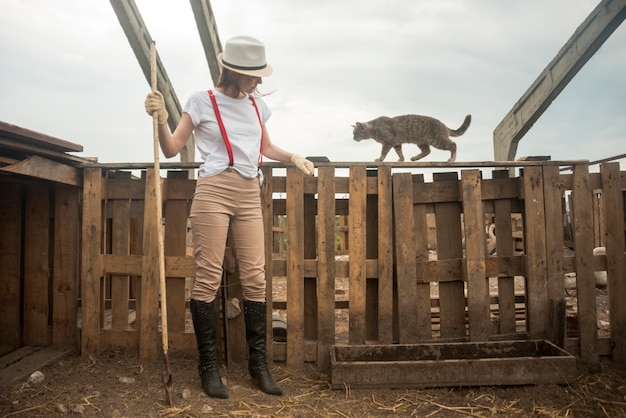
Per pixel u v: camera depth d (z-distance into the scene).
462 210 3.35
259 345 2.76
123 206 3.35
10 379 2.76
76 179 3.26
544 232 3.26
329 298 3.17
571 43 5.41
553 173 3.26
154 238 3.21
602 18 4.86
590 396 2.63
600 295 5.32
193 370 3.00
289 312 3.18
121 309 3.36
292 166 3.19
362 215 3.22
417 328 3.24
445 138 3.90
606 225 3.28
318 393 2.70
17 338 3.39
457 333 3.34
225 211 2.63
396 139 3.99
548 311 3.23
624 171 3.31
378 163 3.23
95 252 3.24
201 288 2.64
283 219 10.55
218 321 3.13
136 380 2.83
